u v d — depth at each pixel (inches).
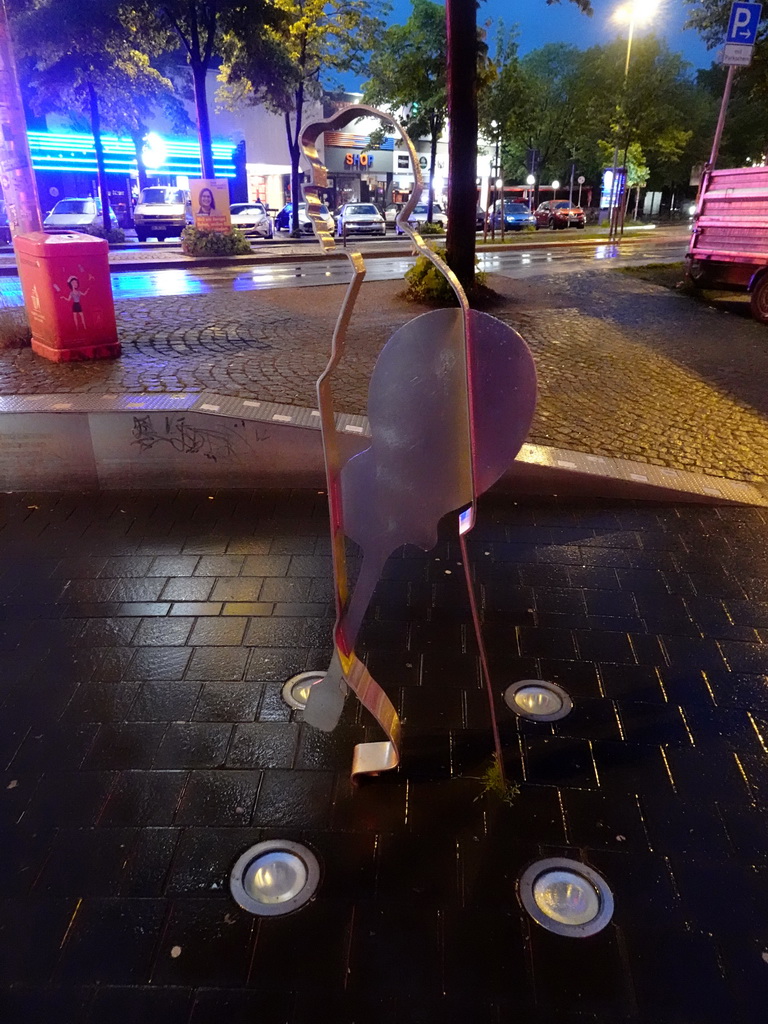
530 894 93.8
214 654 142.9
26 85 949.8
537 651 143.4
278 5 901.2
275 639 147.4
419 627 150.9
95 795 109.7
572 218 1534.2
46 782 112.1
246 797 109.2
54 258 271.3
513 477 207.6
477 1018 79.9
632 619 153.2
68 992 83.0
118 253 863.1
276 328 365.4
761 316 416.2
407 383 89.4
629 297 488.7
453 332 86.4
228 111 1624.0
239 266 755.4
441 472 92.6
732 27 499.2
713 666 139.2
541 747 119.0
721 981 83.8
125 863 98.6
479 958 86.0
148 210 1081.4
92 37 826.8
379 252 866.8
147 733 122.3
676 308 453.4
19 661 141.1
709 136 1856.5
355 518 97.3
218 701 129.9
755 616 154.5
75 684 134.6
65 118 1348.4
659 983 83.6
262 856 99.3
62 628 151.5
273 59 909.8
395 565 173.8
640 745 119.7
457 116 414.6
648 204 2137.1
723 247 471.5
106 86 1007.0
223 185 824.3
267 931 89.3
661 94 1318.9
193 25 828.6
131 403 216.2
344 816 105.8
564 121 1758.1
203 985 83.4
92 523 197.3
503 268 668.7
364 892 94.0
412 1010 80.7
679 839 102.3
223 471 215.0
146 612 156.8
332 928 89.6
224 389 251.1
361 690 102.9
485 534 188.1
